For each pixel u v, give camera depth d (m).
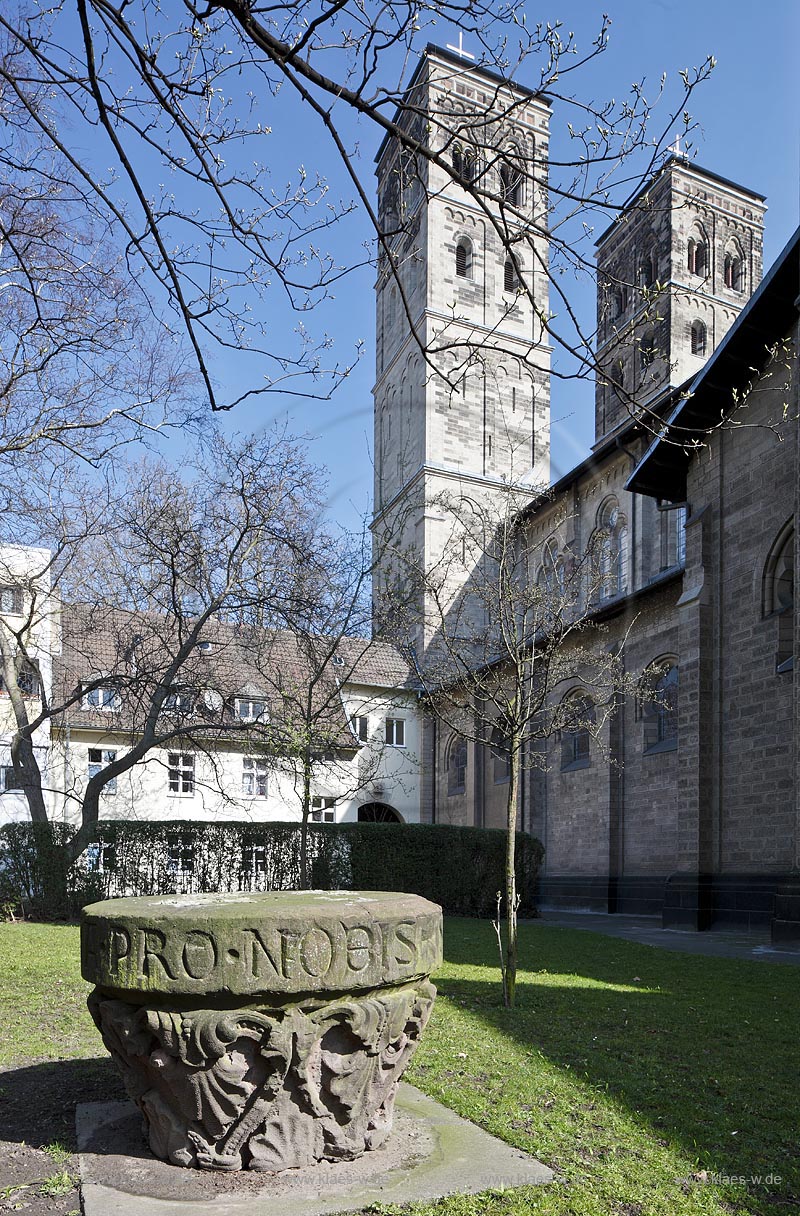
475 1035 7.95
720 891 20.61
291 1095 4.72
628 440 25.31
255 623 20.11
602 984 11.12
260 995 4.55
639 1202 4.48
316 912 4.68
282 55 4.05
